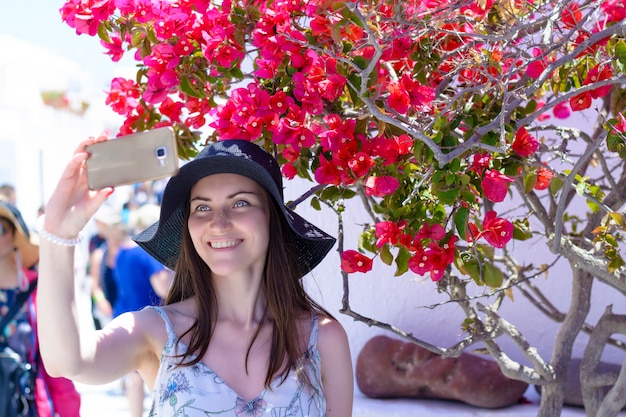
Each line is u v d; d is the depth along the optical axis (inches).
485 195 87.5
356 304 183.8
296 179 176.4
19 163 457.4
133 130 107.8
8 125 450.6
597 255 103.4
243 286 90.0
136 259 222.2
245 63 162.1
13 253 148.6
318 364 90.1
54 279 75.9
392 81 91.0
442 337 179.9
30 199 461.7
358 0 76.7
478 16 104.8
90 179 74.8
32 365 146.7
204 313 89.2
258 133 88.6
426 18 93.4
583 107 96.2
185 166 87.2
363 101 83.4
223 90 103.7
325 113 94.7
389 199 91.7
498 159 88.9
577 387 164.9
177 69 94.3
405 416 165.9
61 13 96.2
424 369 173.5
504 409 169.2
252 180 89.0
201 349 87.0
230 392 84.9
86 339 80.2
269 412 85.0
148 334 87.7
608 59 98.3
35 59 450.6
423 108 90.0
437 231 86.3
